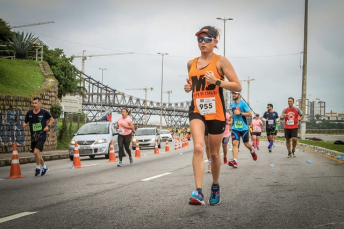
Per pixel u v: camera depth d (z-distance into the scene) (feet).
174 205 16.31
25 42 117.80
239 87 15.19
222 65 15.35
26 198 19.43
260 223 13.02
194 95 15.67
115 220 13.76
